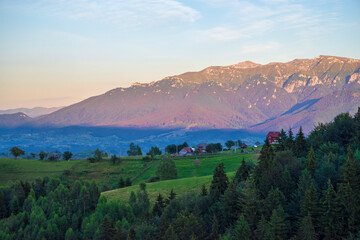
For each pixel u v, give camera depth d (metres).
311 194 70.81
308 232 64.25
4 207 115.19
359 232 62.75
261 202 75.50
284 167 90.44
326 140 111.00
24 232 96.69
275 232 66.06
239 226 68.62
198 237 74.81
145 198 102.75
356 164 75.44
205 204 89.12
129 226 89.50
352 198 67.62
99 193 113.12
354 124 108.69
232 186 82.81
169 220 86.31
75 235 95.31
